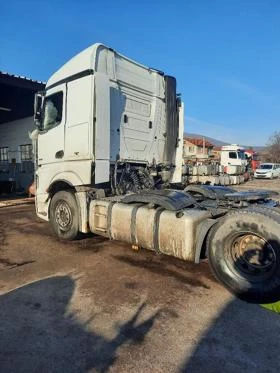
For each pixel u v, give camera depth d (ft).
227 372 8.21
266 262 11.99
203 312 11.25
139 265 15.78
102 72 18.39
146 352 9.01
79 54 18.74
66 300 12.07
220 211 14.47
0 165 58.34
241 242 12.57
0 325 10.34
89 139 17.65
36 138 21.39
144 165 21.79
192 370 8.27
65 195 19.44
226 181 74.74
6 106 47.50
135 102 20.74
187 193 16.61
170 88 23.17
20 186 51.88
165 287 13.28
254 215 11.99
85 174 17.93
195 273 14.82
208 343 9.43
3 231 22.67
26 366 8.39
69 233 19.39
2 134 57.36
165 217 14.48
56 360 8.64
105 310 11.34
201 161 81.00
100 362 8.57
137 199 16.12
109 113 18.17
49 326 10.30
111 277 14.26
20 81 35.63
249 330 10.12
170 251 14.40
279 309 11.48
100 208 17.53
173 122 23.50
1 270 15.14
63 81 19.27
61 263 16.03
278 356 8.84
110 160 19.10
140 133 21.17
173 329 10.16
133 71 20.54
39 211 21.76
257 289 11.81
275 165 112.68
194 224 13.69
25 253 17.65
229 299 12.26
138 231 15.43
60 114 19.56
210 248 13.12
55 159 19.84
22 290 12.92
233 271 12.55
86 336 9.77
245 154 98.37
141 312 11.21
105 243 19.45
